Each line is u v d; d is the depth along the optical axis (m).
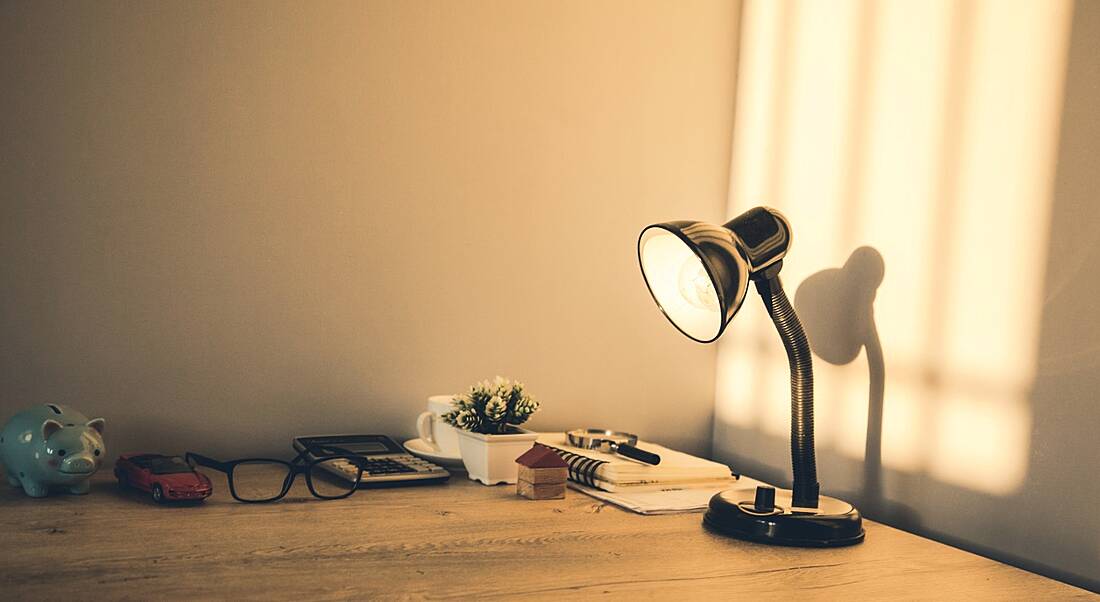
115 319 1.99
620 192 2.26
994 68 1.90
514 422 2.05
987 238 1.91
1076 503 1.81
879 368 2.04
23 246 1.95
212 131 2.02
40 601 1.57
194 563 1.67
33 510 1.80
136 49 1.98
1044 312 1.84
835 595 1.69
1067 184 1.82
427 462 2.06
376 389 2.12
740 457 2.29
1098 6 1.80
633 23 2.25
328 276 2.09
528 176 2.20
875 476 2.04
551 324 2.22
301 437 2.07
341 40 2.08
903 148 2.02
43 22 1.94
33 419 1.85
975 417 1.92
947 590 1.73
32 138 1.95
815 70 2.17
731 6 2.32
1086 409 1.80
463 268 2.16
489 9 2.16
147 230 2.00
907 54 2.02
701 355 2.33
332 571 1.67
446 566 1.70
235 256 2.04
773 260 1.88
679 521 1.90
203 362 2.04
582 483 2.04
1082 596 1.73
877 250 2.05
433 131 2.13
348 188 2.09
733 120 2.33
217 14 2.02
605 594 1.65
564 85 2.21
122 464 1.91
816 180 2.16
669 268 1.90
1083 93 1.81
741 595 1.67
